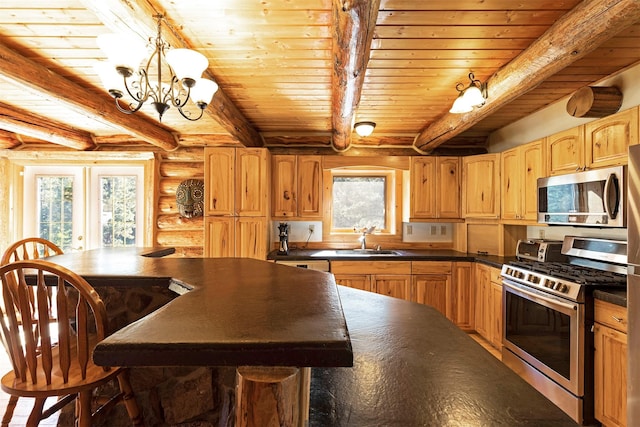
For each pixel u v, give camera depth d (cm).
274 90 272
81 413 127
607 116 227
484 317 329
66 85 241
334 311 78
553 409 76
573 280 209
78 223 416
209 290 102
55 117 346
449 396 82
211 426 141
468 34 189
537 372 237
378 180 434
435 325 131
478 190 368
